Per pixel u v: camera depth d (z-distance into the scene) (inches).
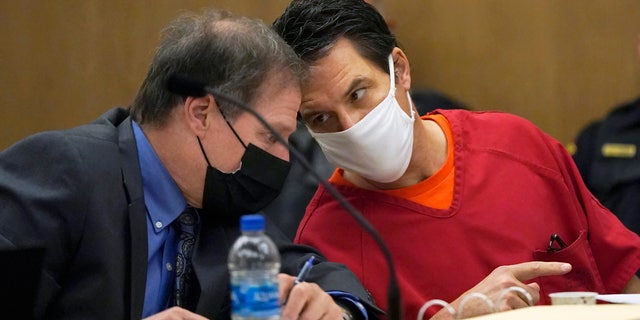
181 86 179.3
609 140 322.3
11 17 379.2
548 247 238.5
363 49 224.8
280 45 207.3
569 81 355.3
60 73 376.5
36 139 202.8
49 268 192.2
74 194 195.9
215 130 201.3
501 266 223.9
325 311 188.5
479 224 235.9
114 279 195.8
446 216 236.1
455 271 232.8
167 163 205.6
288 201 285.3
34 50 378.0
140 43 371.2
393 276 165.3
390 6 360.5
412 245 234.5
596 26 353.4
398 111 226.5
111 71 373.1
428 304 196.9
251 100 201.6
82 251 195.3
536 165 245.9
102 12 373.7
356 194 241.0
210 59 201.6
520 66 356.5
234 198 205.2
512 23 355.9
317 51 221.3
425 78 359.9
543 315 178.7
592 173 323.6
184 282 208.5
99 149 203.5
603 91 353.4
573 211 244.7
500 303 208.7
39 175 198.4
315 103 222.7
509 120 252.4
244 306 162.2
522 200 240.8
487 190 239.8
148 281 205.2
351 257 236.2
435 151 243.9
